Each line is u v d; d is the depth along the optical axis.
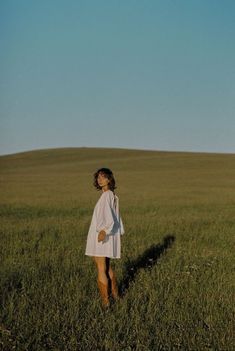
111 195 8.43
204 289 8.84
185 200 30.14
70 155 92.06
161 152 92.88
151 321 7.21
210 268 10.38
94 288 8.84
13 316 7.27
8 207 25.42
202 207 26.00
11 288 8.76
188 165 68.69
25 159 89.25
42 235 15.47
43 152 98.12
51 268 10.34
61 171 66.75
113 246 8.34
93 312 7.61
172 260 11.34
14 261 11.01
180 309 7.76
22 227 17.00
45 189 39.72
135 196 33.56
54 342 6.55
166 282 9.26
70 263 10.65
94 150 98.50
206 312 7.68
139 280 9.38
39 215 22.22
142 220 19.41
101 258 8.34
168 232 16.11
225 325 7.06
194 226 17.88
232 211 23.88
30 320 7.14
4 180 50.88
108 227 8.16
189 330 6.94
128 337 6.72
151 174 57.88
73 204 27.14
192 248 13.15
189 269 10.39
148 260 11.47
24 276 9.51
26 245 13.30
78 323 7.12
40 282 9.06
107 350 6.35
